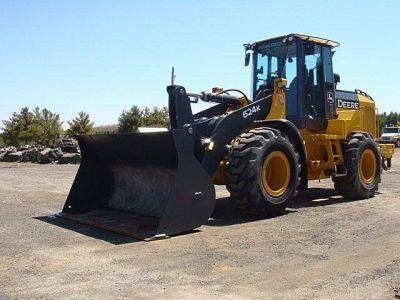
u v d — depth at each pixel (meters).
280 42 8.80
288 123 7.60
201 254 5.14
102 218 7.12
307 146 8.71
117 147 7.21
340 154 9.26
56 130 49.19
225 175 7.30
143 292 3.97
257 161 6.88
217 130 7.11
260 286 4.09
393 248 5.31
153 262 4.85
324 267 4.62
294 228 6.43
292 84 8.62
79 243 5.72
